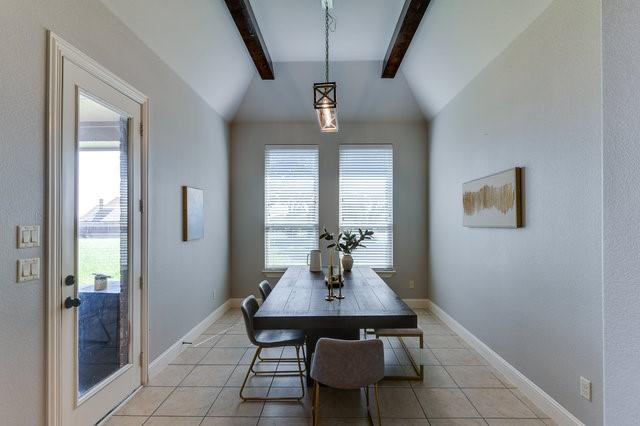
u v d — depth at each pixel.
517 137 2.58
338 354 1.76
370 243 5.00
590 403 1.88
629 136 0.94
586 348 1.91
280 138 5.04
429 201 4.88
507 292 2.73
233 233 5.02
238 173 5.04
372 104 4.79
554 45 2.16
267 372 2.85
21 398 1.59
